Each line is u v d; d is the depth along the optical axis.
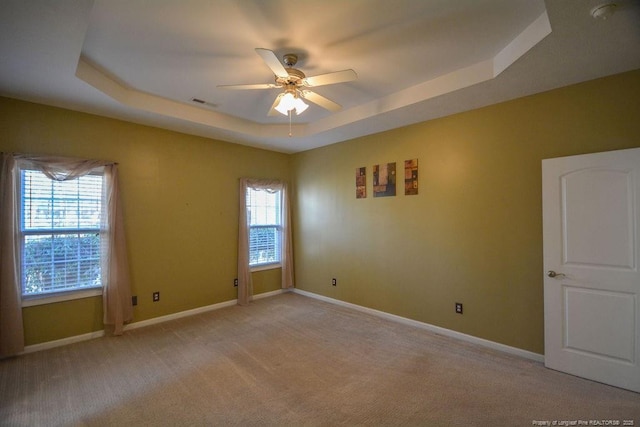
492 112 3.07
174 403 2.19
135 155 3.64
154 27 2.05
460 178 3.30
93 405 2.17
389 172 3.94
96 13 1.89
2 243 2.78
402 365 2.73
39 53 2.12
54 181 3.10
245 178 4.69
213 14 1.92
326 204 4.78
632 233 2.28
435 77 2.85
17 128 2.89
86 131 3.29
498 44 2.30
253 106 3.59
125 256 3.49
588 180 2.46
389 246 3.95
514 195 2.94
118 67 2.63
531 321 2.83
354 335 3.41
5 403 2.18
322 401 2.21
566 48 2.05
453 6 1.87
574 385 2.38
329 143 4.67
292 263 5.33
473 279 3.20
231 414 2.07
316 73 2.75
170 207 3.95
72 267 3.21
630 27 1.82
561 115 2.66
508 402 2.19
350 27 2.08
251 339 3.31
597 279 2.42
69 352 2.98
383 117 3.48
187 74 2.77
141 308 3.69
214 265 4.38
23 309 2.93
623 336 2.32
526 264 2.87
